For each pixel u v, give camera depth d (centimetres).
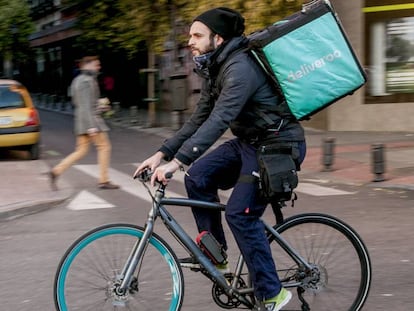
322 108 378
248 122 384
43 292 507
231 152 398
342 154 1340
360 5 1747
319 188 1004
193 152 364
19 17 3156
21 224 772
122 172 1173
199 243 397
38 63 4622
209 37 376
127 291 386
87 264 387
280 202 394
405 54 1744
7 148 1339
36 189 977
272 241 409
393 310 452
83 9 2242
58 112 2950
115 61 3097
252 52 373
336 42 376
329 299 419
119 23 1905
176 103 1858
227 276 404
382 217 770
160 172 367
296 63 368
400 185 992
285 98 371
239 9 1419
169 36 1861
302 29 373
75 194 958
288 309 414
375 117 1766
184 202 391
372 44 1755
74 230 732
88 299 387
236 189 387
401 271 544
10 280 541
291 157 383
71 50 3722
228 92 364
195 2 1518
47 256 618
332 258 420
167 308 396
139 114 2477
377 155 1051
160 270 395
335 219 417
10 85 1378
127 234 388
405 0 1725
